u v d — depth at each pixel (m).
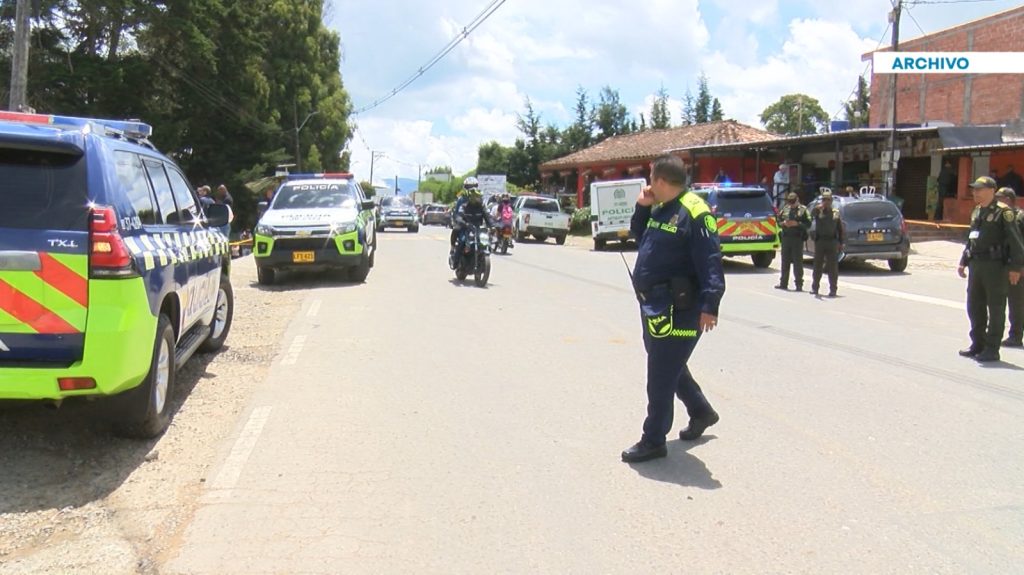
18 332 4.54
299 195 15.26
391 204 40.47
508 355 8.30
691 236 4.89
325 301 12.24
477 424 5.90
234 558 3.79
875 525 4.18
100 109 31.11
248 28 37.56
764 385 7.11
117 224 4.80
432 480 4.79
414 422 5.94
